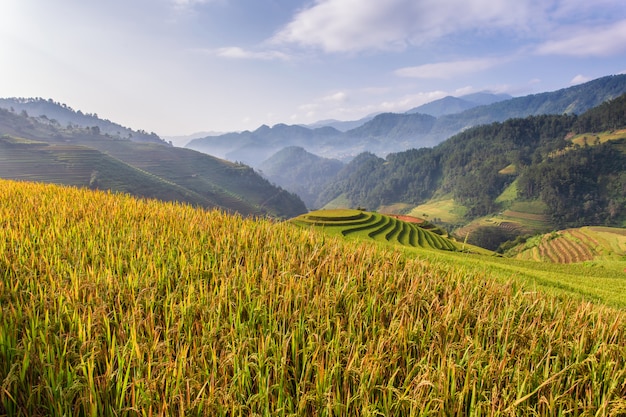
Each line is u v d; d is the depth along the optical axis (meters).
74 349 3.50
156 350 3.52
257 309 4.39
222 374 3.43
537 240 99.00
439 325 4.55
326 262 6.66
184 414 2.94
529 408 3.52
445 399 3.42
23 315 3.93
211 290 5.00
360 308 4.86
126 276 5.21
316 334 3.97
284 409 3.11
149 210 10.37
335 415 3.18
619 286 19.28
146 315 4.27
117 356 3.39
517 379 3.83
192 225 8.50
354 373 3.60
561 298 7.71
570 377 4.09
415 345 4.28
